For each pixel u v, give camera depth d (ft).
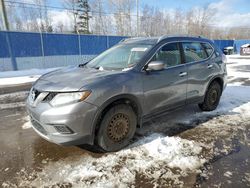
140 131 12.80
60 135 9.16
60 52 51.34
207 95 15.80
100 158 9.96
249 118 14.94
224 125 13.71
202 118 14.94
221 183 8.16
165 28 135.23
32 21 108.17
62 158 10.02
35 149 10.90
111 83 9.87
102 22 118.52
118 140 10.55
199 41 15.28
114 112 10.11
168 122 14.21
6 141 11.85
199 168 9.11
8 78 35.76
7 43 43.39
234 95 21.24
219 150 10.57
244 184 8.09
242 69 43.34
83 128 9.22
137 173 8.83
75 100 9.00
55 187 8.09
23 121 15.02
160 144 11.15
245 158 9.84
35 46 47.21
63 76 10.71
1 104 19.77
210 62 15.49
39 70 45.57
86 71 11.39
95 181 8.38
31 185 8.21
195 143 11.27
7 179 8.57
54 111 8.96
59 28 116.88
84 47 55.31
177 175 8.68
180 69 13.06
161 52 12.35
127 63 11.87
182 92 13.38
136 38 14.55
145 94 11.19
